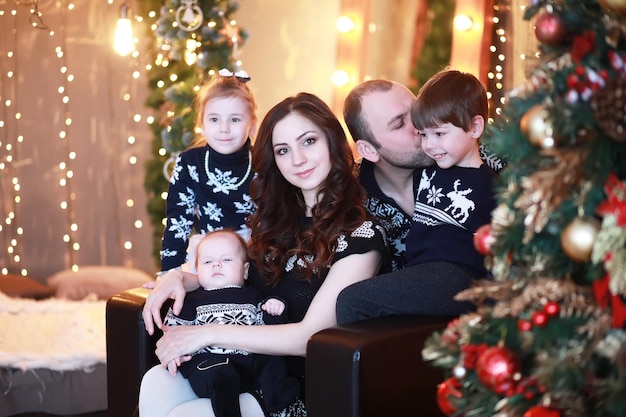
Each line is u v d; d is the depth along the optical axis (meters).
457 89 2.53
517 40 4.19
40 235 5.00
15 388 3.62
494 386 1.66
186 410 2.43
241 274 2.73
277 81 5.09
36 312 4.28
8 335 4.02
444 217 2.54
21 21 4.92
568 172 1.55
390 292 2.38
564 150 1.59
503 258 1.72
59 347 3.88
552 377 1.58
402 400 2.24
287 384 2.49
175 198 3.41
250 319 2.63
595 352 1.62
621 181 1.60
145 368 2.71
